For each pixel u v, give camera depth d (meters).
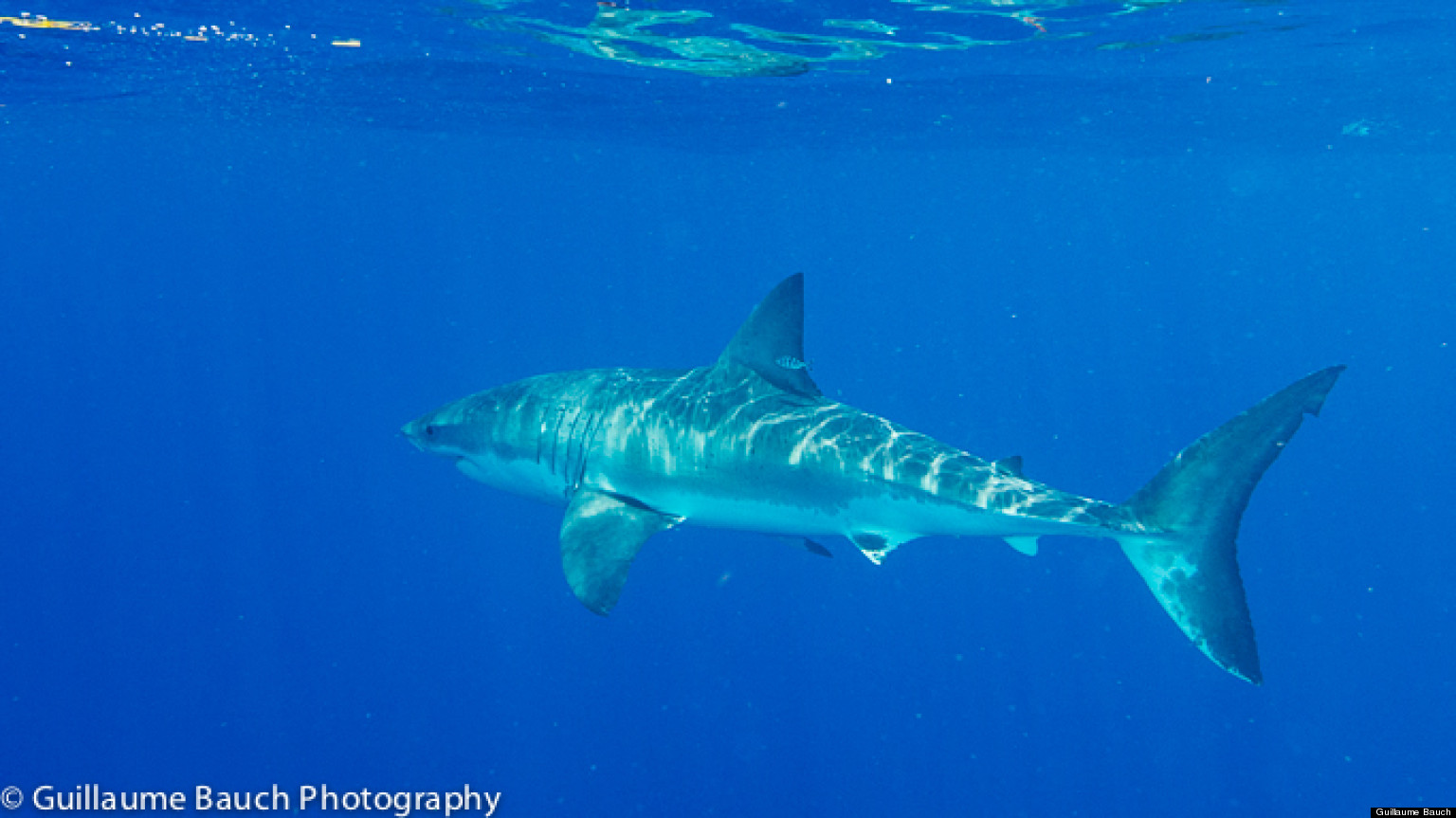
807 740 16.25
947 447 6.29
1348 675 17.44
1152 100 20.67
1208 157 33.09
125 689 19.78
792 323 6.79
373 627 21.22
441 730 17.42
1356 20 13.66
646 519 7.08
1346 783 14.54
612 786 15.54
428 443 8.82
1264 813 13.97
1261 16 13.38
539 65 16.69
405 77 18.23
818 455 6.47
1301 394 5.23
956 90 19.11
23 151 34.75
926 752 15.80
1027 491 5.80
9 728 18.69
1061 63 16.28
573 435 7.71
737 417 6.89
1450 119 24.42
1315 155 32.38
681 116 23.14
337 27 13.77
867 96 19.83
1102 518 5.56
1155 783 14.83
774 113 22.41
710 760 15.94
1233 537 5.33
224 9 12.68
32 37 14.36
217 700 19.09
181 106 23.11
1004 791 14.80
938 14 12.97
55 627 23.08
